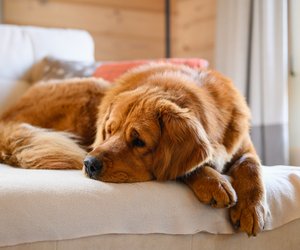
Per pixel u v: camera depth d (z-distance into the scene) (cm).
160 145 125
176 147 122
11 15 318
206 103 134
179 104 129
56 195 106
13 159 149
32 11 325
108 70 215
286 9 237
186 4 361
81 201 107
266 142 241
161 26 374
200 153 119
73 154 145
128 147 127
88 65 228
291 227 139
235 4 269
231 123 142
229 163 145
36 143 150
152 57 373
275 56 239
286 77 237
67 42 257
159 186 121
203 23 336
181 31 370
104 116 144
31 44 248
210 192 119
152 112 126
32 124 178
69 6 337
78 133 172
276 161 237
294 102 249
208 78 150
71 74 221
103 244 109
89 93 180
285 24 237
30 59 245
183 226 117
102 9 349
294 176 145
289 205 136
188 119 123
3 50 238
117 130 131
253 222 118
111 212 109
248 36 259
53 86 190
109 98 151
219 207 120
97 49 351
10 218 99
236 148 142
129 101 134
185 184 126
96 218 107
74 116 175
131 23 362
